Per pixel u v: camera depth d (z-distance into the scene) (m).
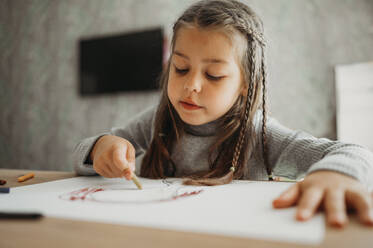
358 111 1.78
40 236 0.24
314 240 0.22
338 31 1.89
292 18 1.99
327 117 1.89
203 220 0.28
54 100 2.66
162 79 0.88
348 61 1.87
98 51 2.49
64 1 2.67
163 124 0.78
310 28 1.95
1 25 2.86
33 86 2.73
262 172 0.76
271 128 0.75
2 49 2.84
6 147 2.78
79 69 2.57
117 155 0.55
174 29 0.69
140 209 0.32
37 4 2.75
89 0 2.57
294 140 0.69
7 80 2.81
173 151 0.80
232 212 0.31
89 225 0.27
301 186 0.35
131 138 0.90
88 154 0.66
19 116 2.76
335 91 1.87
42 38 2.72
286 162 0.69
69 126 2.60
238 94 0.66
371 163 0.44
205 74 0.59
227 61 0.59
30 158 2.70
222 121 0.73
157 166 0.72
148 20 2.39
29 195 0.41
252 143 0.73
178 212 0.31
